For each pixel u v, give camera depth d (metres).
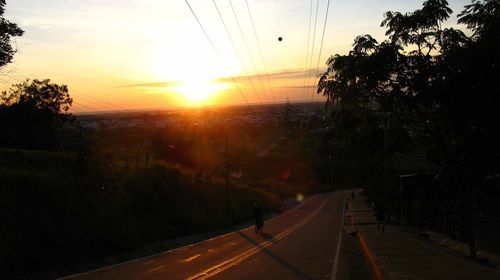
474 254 14.23
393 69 12.88
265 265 16.56
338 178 140.75
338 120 18.39
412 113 14.63
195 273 14.95
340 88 16.16
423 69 12.55
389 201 41.62
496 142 12.17
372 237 24.41
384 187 42.53
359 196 104.75
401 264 13.79
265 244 25.09
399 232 27.56
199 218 34.91
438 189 21.09
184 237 29.41
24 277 15.08
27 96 48.00
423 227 24.31
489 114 11.81
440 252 16.45
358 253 20.00
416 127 15.33
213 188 47.78
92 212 21.83
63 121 51.16
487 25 11.45
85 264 17.80
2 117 45.47
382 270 12.98
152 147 58.53
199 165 60.03
